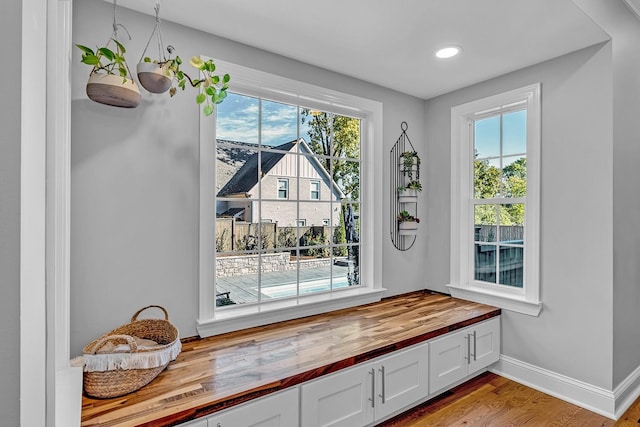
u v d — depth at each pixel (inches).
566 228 90.0
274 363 66.1
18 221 15.6
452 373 90.0
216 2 68.2
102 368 53.4
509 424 79.7
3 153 15.3
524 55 90.7
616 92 83.4
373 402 73.6
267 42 84.0
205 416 53.0
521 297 100.0
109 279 68.5
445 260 120.1
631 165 90.1
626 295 88.6
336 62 94.8
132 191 70.7
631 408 86.2
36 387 18.5
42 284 20.5
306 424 63.7
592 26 76.4
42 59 20.6
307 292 100.6
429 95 121.6
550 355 93.3
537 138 95.3
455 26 76.8
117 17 69.2
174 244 75.6
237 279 88.1
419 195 123.9
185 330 77.3
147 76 62.6
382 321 91.4
